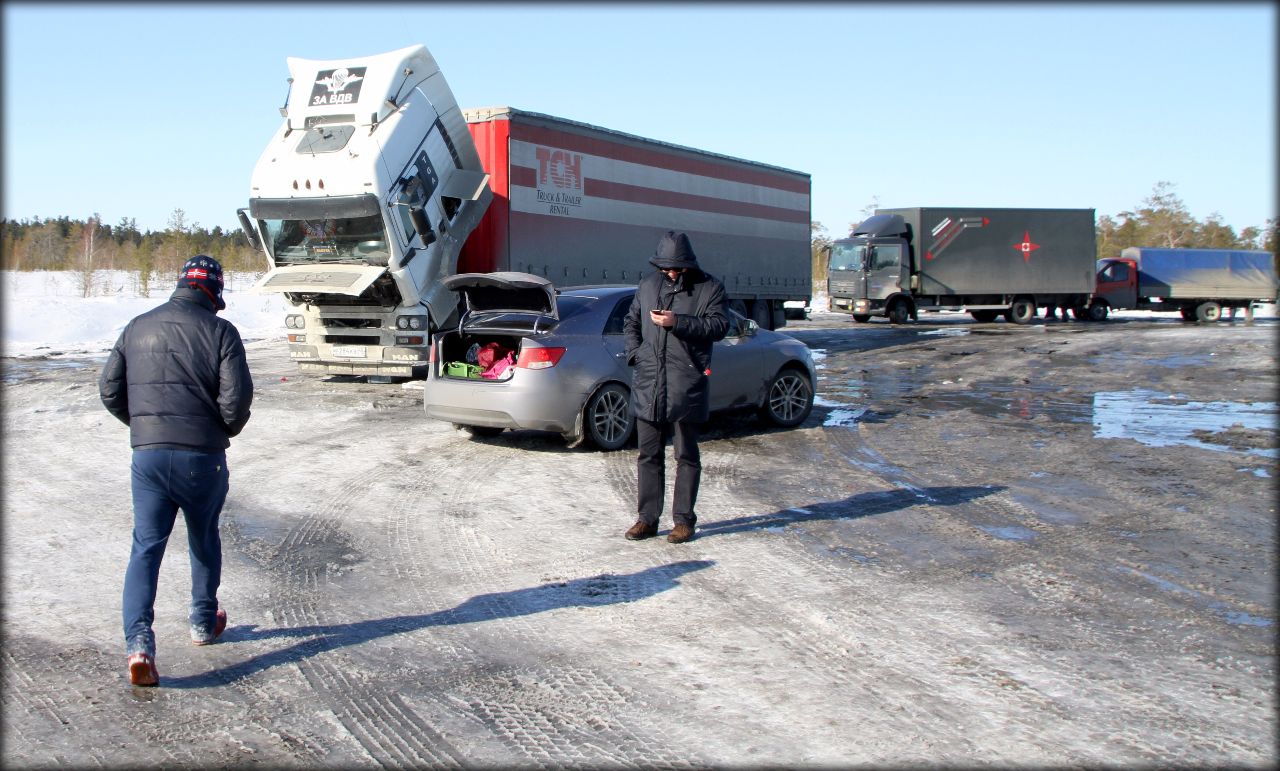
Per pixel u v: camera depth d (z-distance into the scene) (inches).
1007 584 224.5
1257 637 192.7
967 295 1353.3
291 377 632.4
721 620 202.1
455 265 586.2
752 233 905.5
